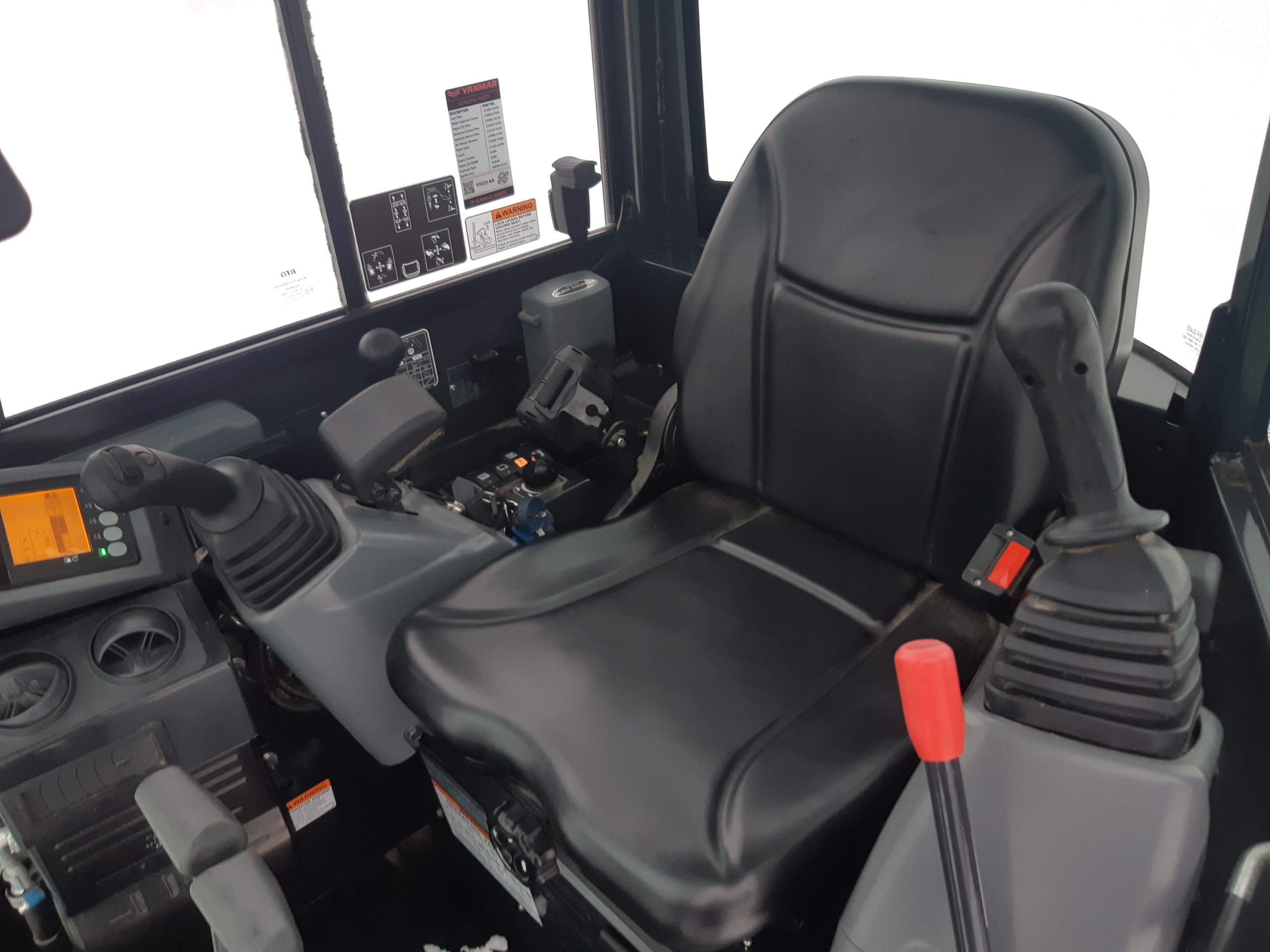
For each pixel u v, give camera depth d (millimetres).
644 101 1743
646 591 1103
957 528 1025
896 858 744
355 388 1566
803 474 1168
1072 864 705
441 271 1612
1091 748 715
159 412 1351
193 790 788
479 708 966
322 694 1224
